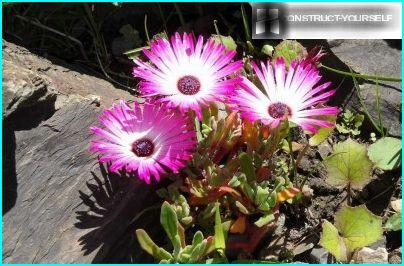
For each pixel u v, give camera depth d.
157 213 0.23
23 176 0.22
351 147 0.22
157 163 0.20
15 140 0.22
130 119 0.21
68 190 0.22
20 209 0.21
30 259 0.21
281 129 0.22
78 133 0.23
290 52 0.25
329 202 0.24
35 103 0.22
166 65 0.21
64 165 0.22
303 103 0.21
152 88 0.20
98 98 0.24
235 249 0.22
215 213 0.21
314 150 0.25
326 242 0.21
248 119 0.21
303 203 0.24
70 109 0.23
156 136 0.21
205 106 0.22
